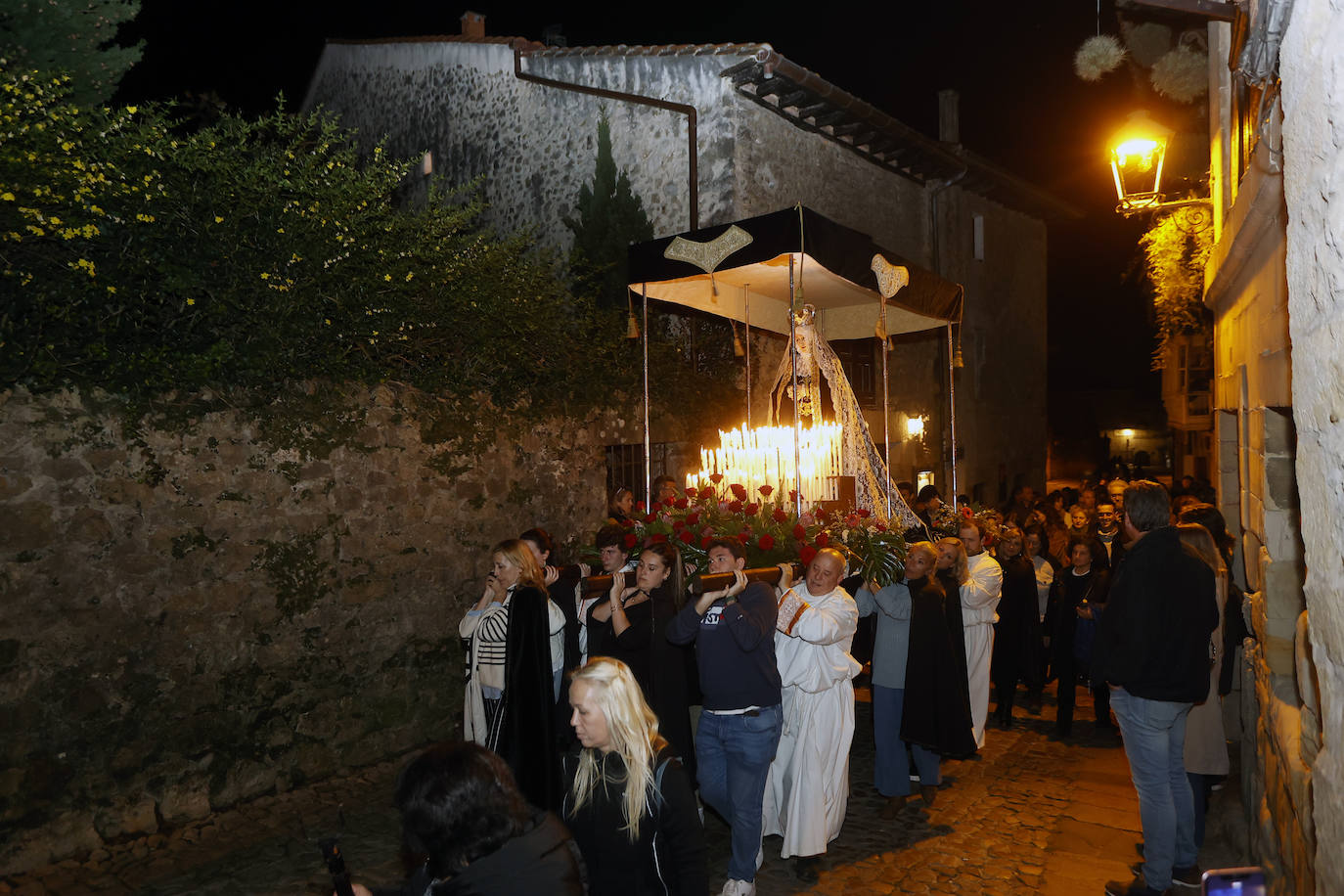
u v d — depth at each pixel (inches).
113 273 207.9
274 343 235.1
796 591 202.7
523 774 188.5
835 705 198.1
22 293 195.6
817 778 192.1
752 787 180.5
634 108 485.1
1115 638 178.1
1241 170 201.5
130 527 213.3
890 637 231.5
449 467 290.0
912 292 291.9
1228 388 243.8
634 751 106.8
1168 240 365.4
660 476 409.1
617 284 447.8
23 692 195.2
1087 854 203.9
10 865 191.0
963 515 327.3
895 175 591.8
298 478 247.3
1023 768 267.1
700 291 319.3
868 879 192.4
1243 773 207.9
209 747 225.9
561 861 85.3
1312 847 118.2
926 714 222.7
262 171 230.4
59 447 202.4
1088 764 270.1
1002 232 724.0
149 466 217.0
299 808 230.5
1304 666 115.0
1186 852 185.3
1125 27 315.0
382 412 270.7
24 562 196.2
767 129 478.9
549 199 514.3
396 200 596.4
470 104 554.9
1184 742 194.4
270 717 238.8
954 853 205.3
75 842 201.2
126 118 213.8
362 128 627.8
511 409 315.3
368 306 256.2
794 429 266.4
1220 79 248.2
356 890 88.7
